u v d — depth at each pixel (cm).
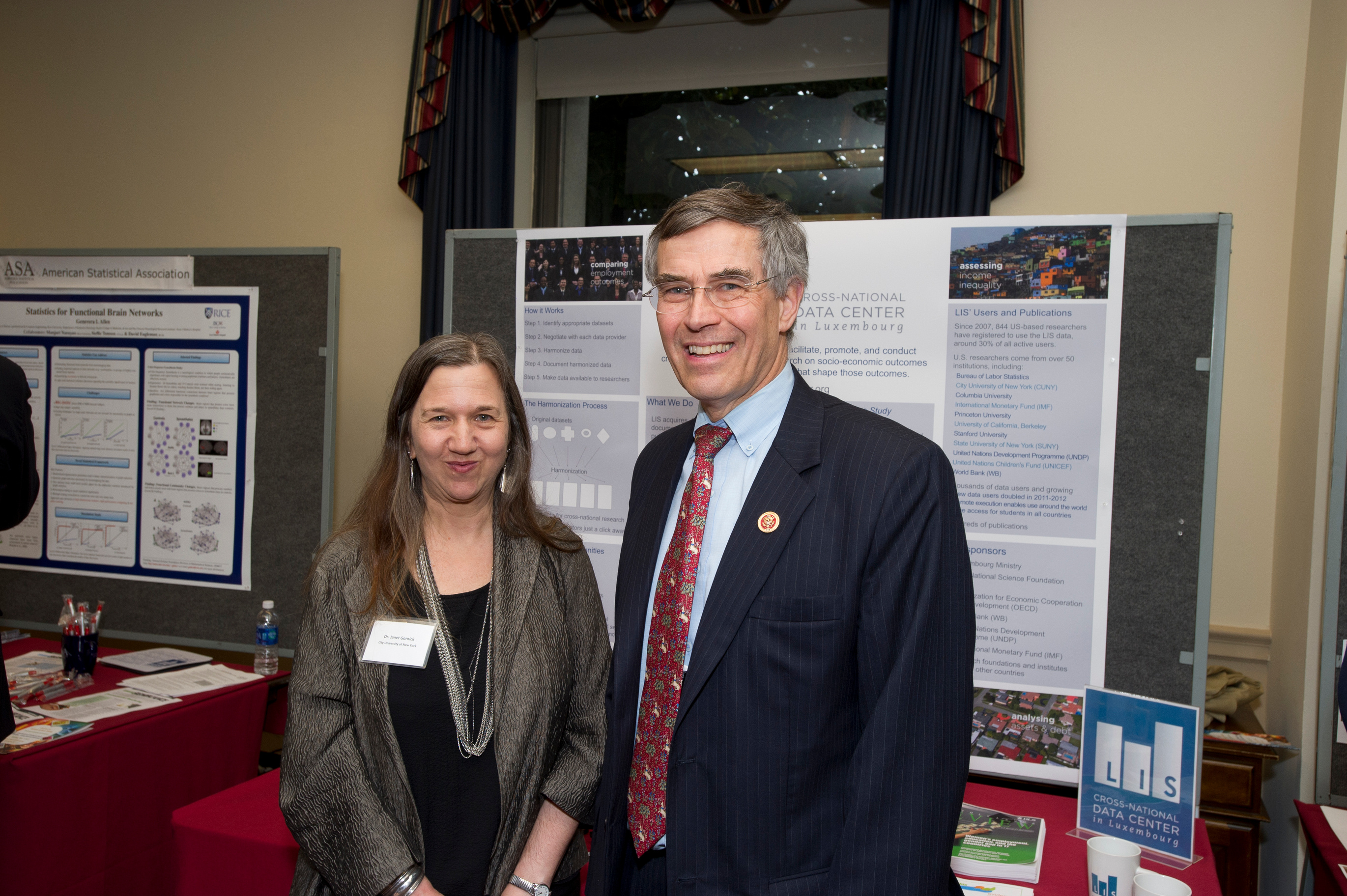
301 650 131
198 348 278
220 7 339
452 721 126
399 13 320
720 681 105
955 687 99
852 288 198
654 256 121
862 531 102
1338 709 187
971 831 156
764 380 118
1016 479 190
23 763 180
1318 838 161
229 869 161
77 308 286
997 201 264
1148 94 253
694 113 304
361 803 122
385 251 321
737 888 102
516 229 237
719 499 117
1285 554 234
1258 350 245
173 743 215
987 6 248
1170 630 182
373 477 141
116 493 284
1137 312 184
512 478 143
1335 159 213
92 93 354
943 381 193
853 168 289
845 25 284
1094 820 161
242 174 337
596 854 121
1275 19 243
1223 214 178
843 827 100
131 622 284
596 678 141
